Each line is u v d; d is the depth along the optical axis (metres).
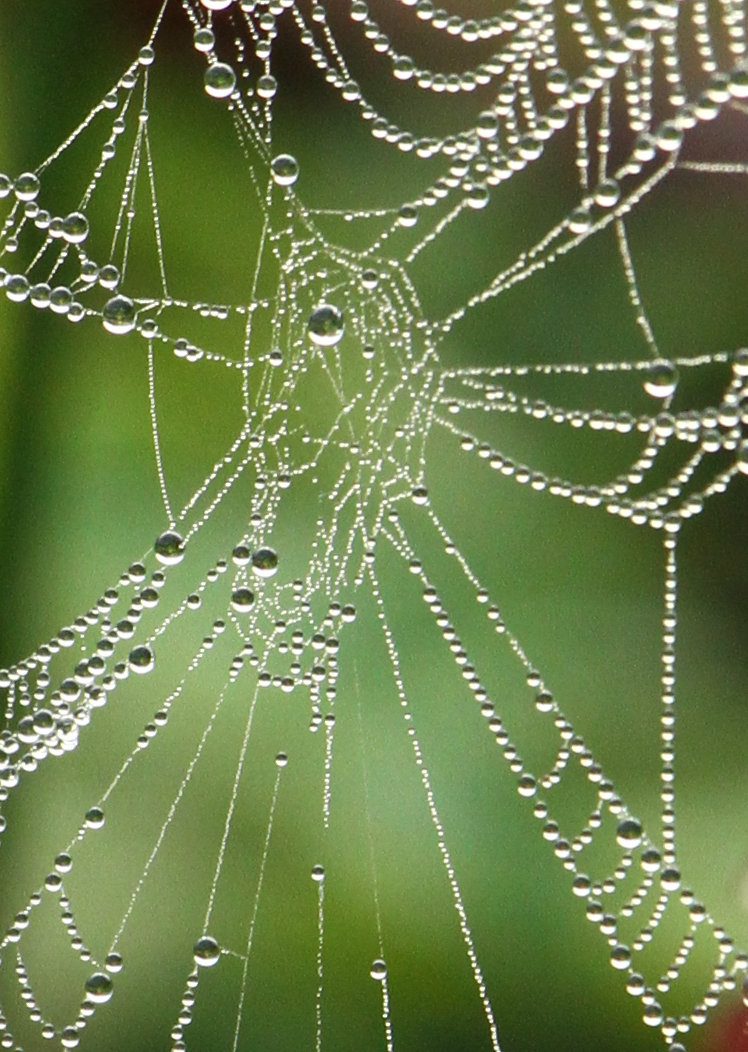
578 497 0.46
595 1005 0.47
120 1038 0.47
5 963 0.47
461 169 0.46
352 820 0.47
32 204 0.46
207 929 0.47
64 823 0.47
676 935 0.47
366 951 0.47
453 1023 0.47
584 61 0.47
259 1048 0.47
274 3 0.46
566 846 0.45
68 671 0.47
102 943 0.47
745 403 0.46
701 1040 0.46
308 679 0.47
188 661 0.47
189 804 0.47
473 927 0.47
